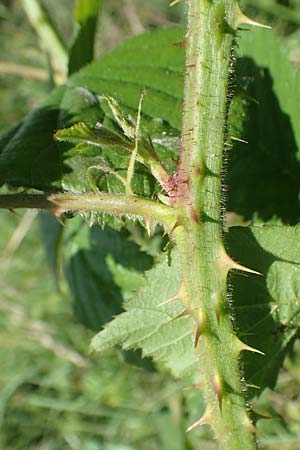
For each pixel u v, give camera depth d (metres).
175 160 0.32
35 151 0.32
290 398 0.44
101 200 0.28
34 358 0.59
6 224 0.65
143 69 0.35
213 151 0.28
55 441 0.55
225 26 0.27
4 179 0.31
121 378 0.55
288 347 0.32
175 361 0.31
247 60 0.36
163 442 0.44
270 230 0.30
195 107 0.28
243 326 0.31
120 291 0.38
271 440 0.43
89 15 0.37
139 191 0.30
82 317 0.40
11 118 0.69
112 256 0.38
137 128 0.28
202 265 0.28
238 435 0.28
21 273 0.63
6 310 0.61
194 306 0.28
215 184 0.28
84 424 0.55
